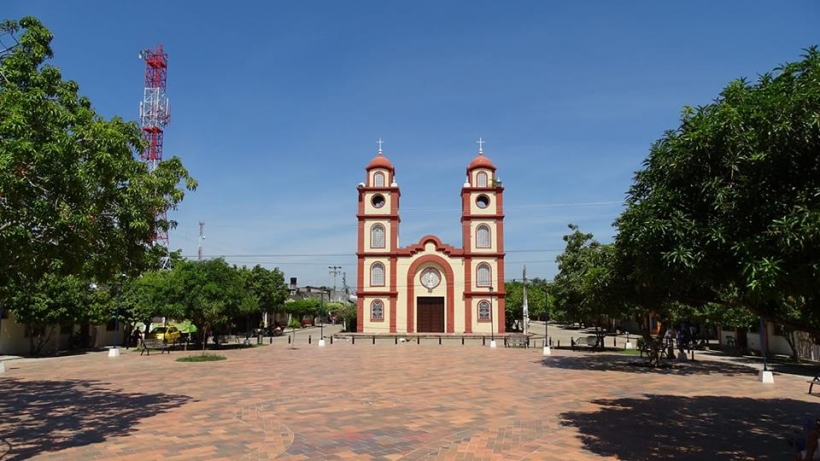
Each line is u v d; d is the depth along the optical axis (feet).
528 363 82.53
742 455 30.63
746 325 93.15
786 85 23.43
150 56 158.40
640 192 29.71
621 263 40.09
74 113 31.40
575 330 223.30
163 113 157.07
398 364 81.05
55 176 27.50
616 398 49.37
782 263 20.83
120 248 35.45
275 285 188.75
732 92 25.86
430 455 30.50
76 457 30.04
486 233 176.14
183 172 42.63
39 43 32.68
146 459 29.60
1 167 24.08
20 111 26.50
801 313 25.71
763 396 50.90
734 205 23.13
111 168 29.91
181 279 102.27
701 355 99.71
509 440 33.78
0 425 38.14
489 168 179.01
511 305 217.15
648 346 87.66
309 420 39.45
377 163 179.63
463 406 45.09
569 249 114.01
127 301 115.44
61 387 56.85
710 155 24.45
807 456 24.56
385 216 176.86
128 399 48.75
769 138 22.13
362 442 33.19
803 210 20.58
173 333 135.44
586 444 32.89
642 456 30.35
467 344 132.87
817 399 49.21
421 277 175.52
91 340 124.36
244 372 70.38
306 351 109.19
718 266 24.53
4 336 102.22
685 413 42.34
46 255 28.50
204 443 32.94
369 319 173.27
